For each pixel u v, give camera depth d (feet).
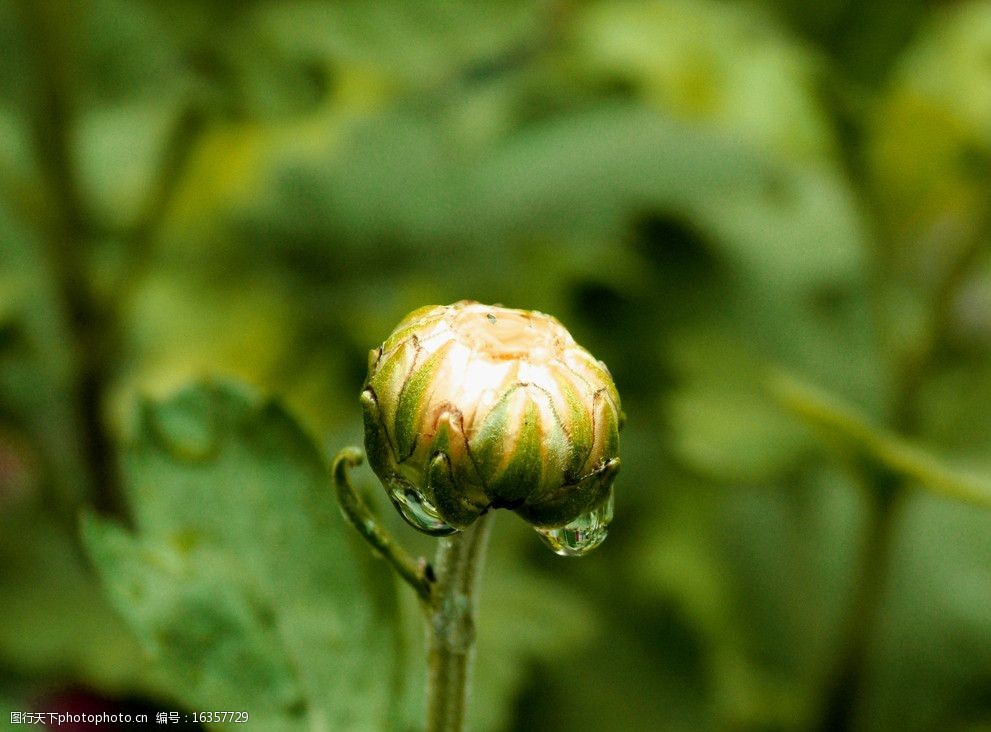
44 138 0.72
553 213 0.86
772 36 0.96
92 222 0.79
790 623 0.87
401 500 0.48
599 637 0.86
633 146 0.89
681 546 0.89
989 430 0.82
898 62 0.96
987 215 0.76
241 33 0.77
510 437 0.47
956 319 0.89
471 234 0.85
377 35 0.78
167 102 0.77
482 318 0.48
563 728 0.82
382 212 0.84
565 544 0.49
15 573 0.74
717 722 0.83
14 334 0.74
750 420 0.79
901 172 0.82
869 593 0.72
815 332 0.89
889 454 0.61
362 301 0.83
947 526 0.88
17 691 0.67
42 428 0.78
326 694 0.51
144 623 0.50
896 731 0.81
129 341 0.88
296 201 0.84
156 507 0.51
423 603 0.49
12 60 0.76
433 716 0.50
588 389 0.47
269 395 0.51
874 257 0.86
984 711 0.82
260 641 0.51
